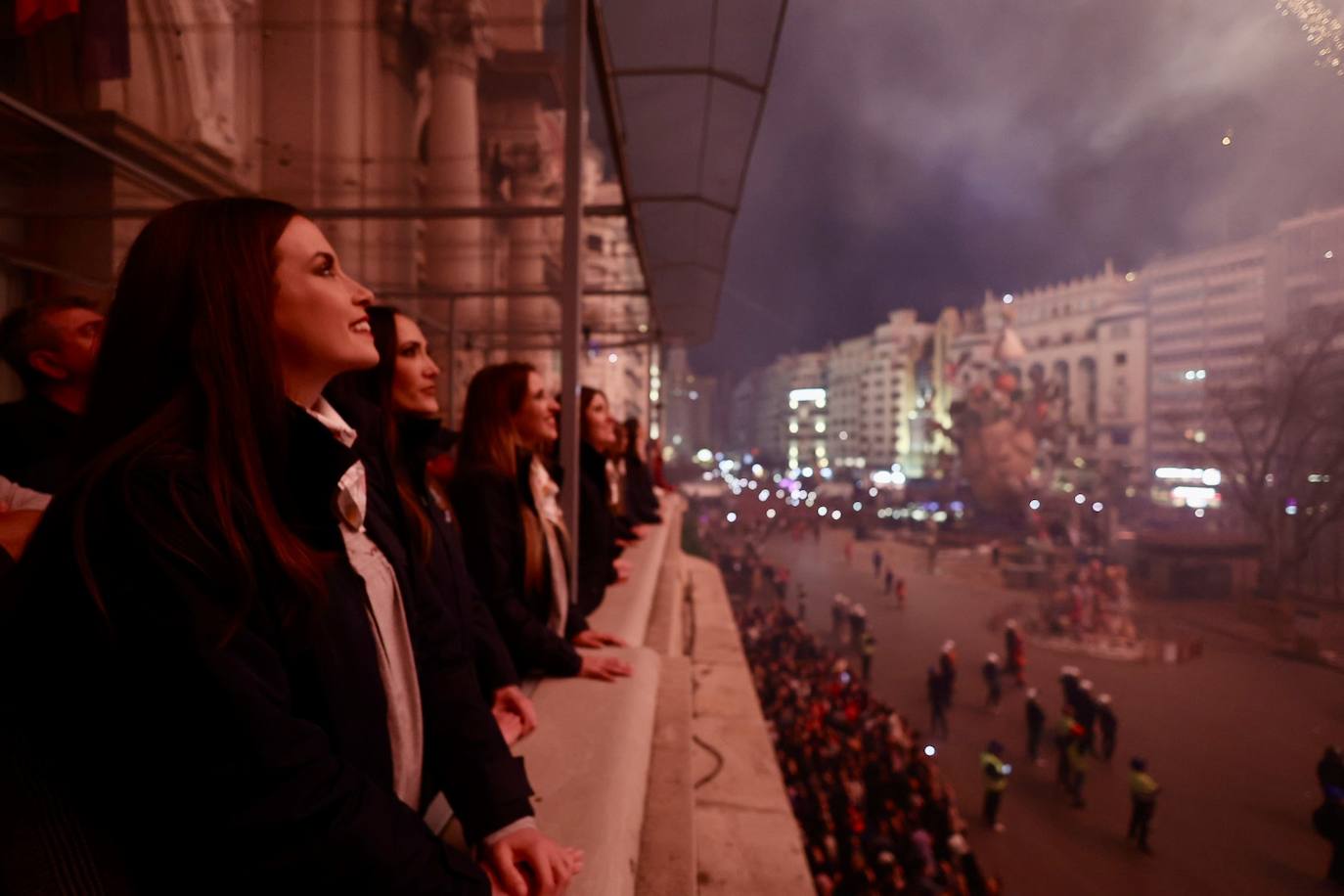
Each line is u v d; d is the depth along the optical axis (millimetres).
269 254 811
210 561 676
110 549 654
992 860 11812
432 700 1076
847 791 9469
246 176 7363
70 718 658
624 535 5719
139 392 771
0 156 4727
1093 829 12703
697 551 29203
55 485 1573
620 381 42031
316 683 802
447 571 1396
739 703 4055
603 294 7812
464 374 10945
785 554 52969
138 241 805
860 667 26078
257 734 660
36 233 4965
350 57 8203
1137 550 21344
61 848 656
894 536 60812
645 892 1391
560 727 1760
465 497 2160
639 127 4590
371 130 9227
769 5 3297
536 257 16578
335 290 862
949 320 91750
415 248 10359
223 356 754
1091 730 13891
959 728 19734
